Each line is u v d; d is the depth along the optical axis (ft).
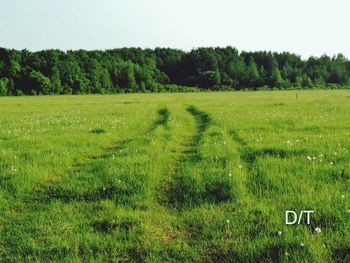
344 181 27.25
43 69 414.21
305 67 575.38
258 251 17.25
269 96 220.02
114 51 586.86
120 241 19.20
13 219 22.76
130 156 37.68
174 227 20.93
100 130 61.52
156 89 462.60
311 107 107.86
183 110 113.70
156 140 49.26
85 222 21.81
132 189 27.04
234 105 128.57
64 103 181.27
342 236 18.19
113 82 463.01
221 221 20.99
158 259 17.28
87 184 28.37
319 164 31.71
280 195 24.75
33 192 27.55
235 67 522.06
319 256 16.29
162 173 31.22
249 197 24.63
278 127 60.54
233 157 35.73
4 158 37.52
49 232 20.56
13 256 18.11
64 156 38.75
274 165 31.76
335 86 504.84
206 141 46.78
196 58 529.45
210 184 27.09
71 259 17.46
